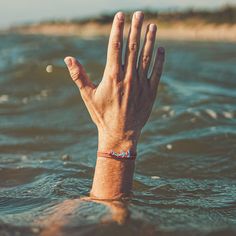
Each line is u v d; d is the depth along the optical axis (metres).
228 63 3.58
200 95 1.91
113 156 0.68
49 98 1.96
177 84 2.19
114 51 0.65
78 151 1.24
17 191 0.85
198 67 3.18
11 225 0.59
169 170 1.04
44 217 0.62
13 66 2.65
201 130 1.37
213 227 0.60
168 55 4.12
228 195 0.84
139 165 1.07
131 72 0.66
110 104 0.67
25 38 5.19
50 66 2.52
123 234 0.55
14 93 2.07
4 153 1.22
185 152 1.18
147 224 0.58
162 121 1.48
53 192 0.83
